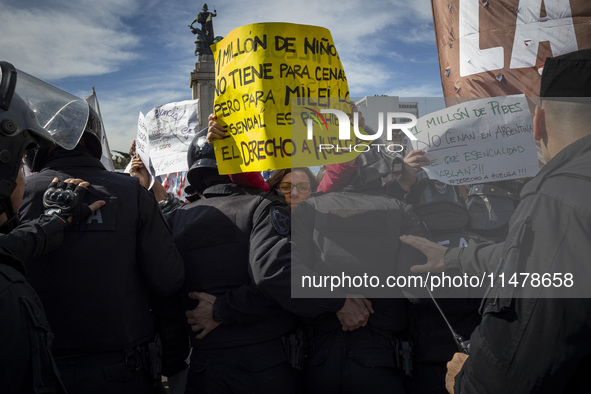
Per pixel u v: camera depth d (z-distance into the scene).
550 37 2.45
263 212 1.70
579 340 0.78
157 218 1.78
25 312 0.90
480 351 0.90
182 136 3.07
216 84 1.62
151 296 1.90
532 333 0.81
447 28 2.75
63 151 1.79
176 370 1.90
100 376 1.58
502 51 2.54
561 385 0.80
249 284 1.74
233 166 1.58
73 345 1.58
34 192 1.68
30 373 0.87
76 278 1.59
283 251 1.59
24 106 1.04
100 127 1.95
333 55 1.53
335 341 1.63
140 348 1.70
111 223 1.66
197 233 1.82
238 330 1.70
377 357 1.59
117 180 1.76
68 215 1.54
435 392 1.58
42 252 1.43
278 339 1.71
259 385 1.64
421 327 1.61
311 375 1.67
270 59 1.48
